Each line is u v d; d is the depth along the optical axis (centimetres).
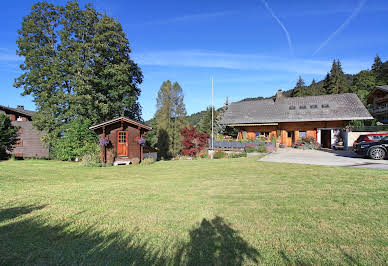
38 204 574
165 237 368
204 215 462
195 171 1114
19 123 2564
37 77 2164
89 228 414
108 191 711
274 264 281
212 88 2398
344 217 418
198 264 286
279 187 669
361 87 5091
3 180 964
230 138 2616
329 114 2395
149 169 1295
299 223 400
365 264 272
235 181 798
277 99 2950
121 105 2423
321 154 1656
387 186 622
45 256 319
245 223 412
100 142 1563
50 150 2419
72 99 2034
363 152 1291
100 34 2295
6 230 412
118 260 303
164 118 4031
